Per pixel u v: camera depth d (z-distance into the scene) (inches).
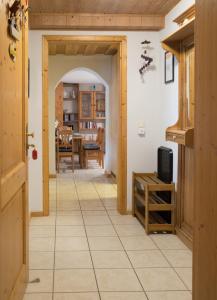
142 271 127.7
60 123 446.3
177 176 166.2
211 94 75.0
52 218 193.6
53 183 291.1
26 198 114.0
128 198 202.2
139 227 178.2
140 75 199.3
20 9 99.4
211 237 75.7
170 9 177.2
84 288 115.1
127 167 201.6
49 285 117.0
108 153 326.3
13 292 94.3
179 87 155.7
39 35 191.9
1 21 78.9
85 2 165.8
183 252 145.7
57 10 178.1
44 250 147.5
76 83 464.4
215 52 72.8
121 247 151.2
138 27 190.1
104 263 134.7
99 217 196.1
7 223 88.1
